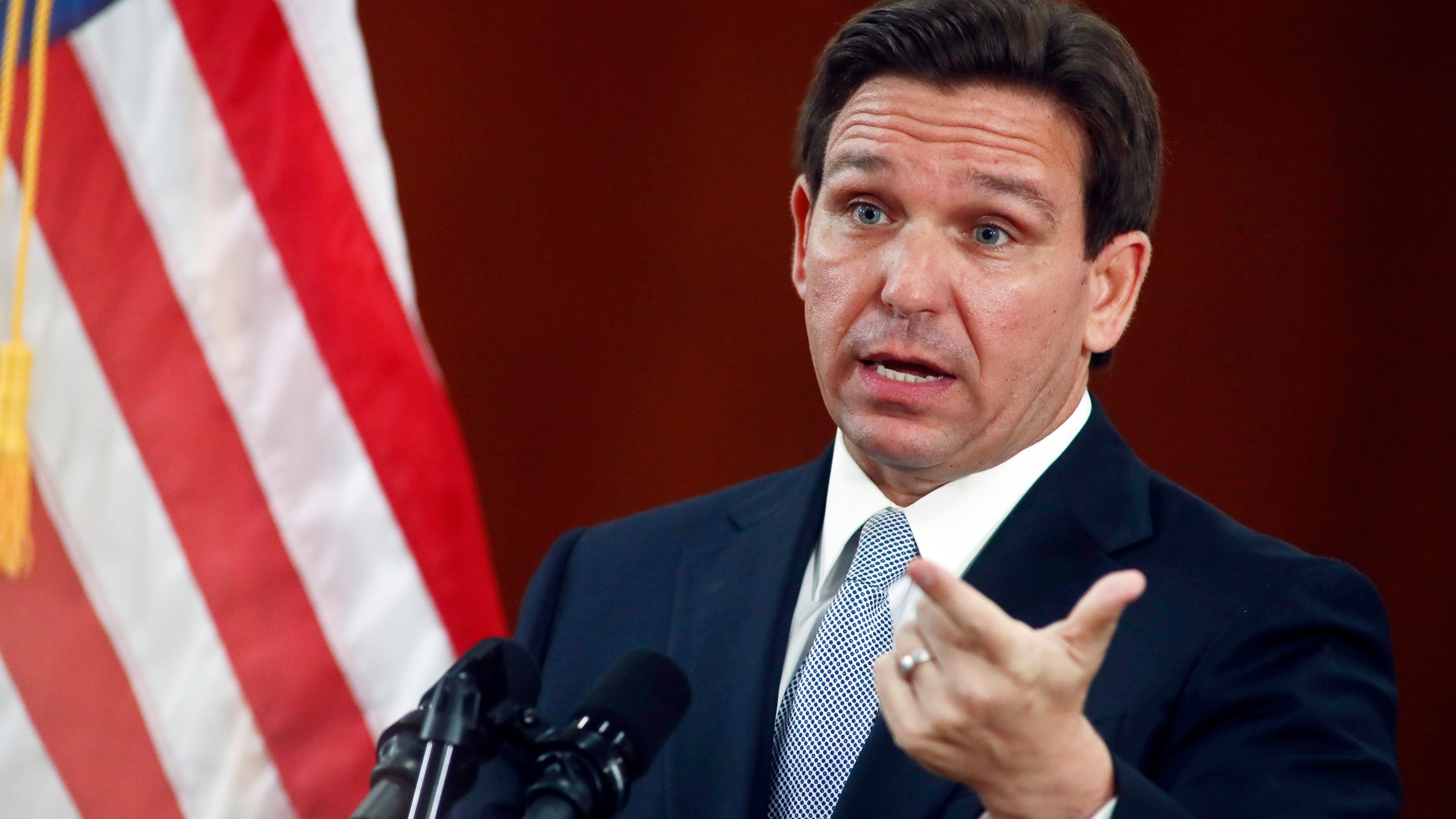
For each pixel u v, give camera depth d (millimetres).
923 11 5645
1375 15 14828
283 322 8477
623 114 16219
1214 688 5184
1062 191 5578
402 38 16031
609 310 16125
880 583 5703
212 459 8344
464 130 16094
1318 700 5031
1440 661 14172
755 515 6512
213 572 8281
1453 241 14547
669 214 16203
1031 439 5891
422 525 8414
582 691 6203
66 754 8133
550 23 16219
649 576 6500
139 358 8391
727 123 16219
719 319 16109
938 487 5871
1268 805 4789
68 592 8219
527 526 15922
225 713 8203
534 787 4074
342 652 8273
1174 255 15078
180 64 8578
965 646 3904
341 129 8633
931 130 5523
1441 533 14336
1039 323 5574
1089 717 5203
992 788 4090
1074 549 5684
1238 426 14820
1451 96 14609
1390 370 14594
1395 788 4922
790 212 16156
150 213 8469
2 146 7832
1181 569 5598
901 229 5598
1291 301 14828
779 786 5457
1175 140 15141
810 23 16234
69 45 8539
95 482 8312
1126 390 15047
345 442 8438
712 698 5758
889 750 5207
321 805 8148
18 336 7590
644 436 16031
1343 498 14586
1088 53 5605
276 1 8664
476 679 4129
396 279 8633
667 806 5566
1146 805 4066
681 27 16250
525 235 16125
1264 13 15031
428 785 3928
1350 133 14828
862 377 5656
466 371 15969
